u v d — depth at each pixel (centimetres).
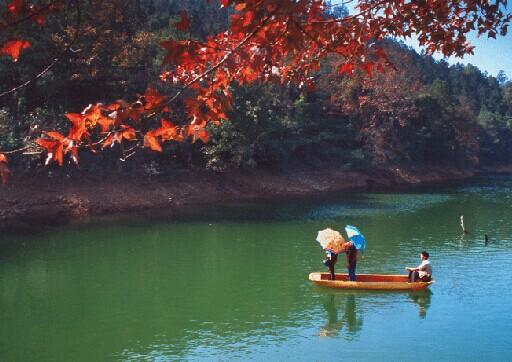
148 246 2486
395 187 5838
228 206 3938
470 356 1238
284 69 541
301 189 5059
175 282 1880
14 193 3247
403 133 7288
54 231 2833
